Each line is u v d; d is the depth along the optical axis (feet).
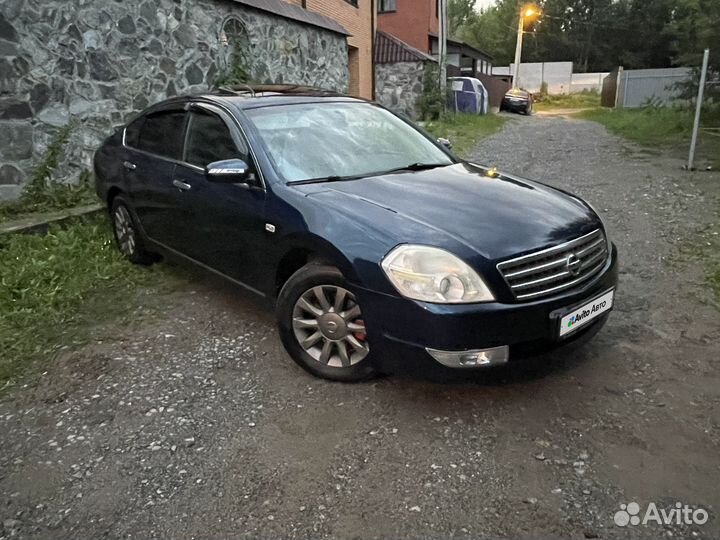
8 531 8.39
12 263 17.57
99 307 15.75
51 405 11.42
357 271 10.50
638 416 10.46
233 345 13.56
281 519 8.44
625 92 99.09
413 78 70.85
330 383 11.75
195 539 8.15
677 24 55.36
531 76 167.63
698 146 42.39
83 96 24.29
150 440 10.27
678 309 14.60
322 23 43.39
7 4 21.22
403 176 13.23
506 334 9.96
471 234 10.39
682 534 7.97
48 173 22.68
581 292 10.75
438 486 8.96
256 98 14.89
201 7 30.32
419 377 10.28
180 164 15.43
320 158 13.50
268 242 12.41
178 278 17.70
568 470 9.21
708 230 20.61
